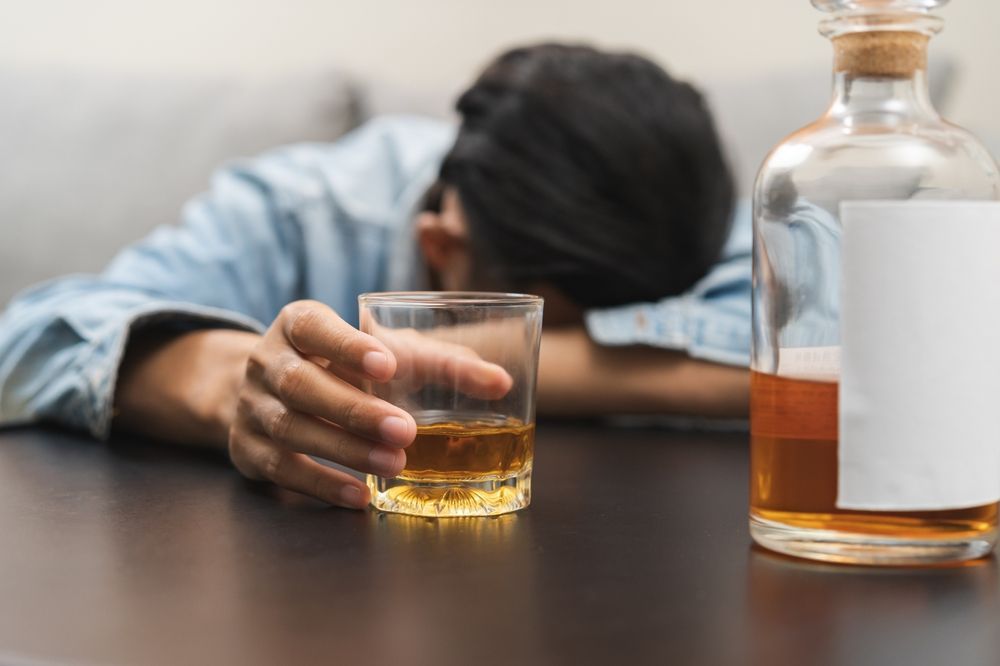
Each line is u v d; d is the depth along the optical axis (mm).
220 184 1349
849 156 457
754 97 1571
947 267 438
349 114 1731
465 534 522
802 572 454
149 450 787
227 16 1989
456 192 1032
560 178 981
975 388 448
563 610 404
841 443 452
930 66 1532
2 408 899
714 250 1039
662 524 546
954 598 418
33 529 535
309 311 583
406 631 381
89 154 1717
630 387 976
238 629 384
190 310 860
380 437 552
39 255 1689
